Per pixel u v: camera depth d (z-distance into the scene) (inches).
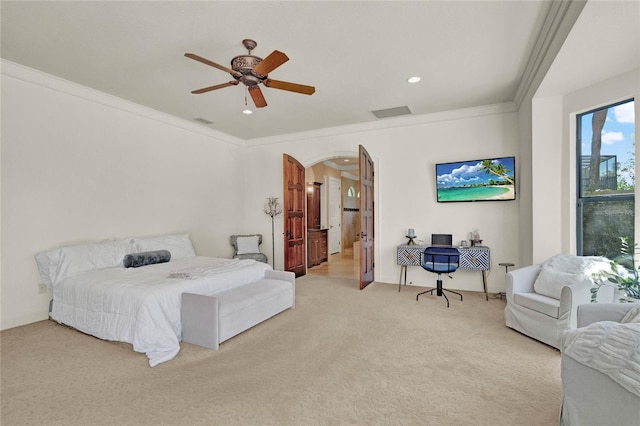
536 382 86.0
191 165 211.3
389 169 207.3
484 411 73.8
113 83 146.2
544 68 116.0
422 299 169.5
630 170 112.5
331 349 107.7
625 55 100.7
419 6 92.0
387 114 194.7
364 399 78.8
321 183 341.1
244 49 116.0
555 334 103.9
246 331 124.3
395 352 105.0
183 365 96.7
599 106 121.7
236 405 76.5
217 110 184.4
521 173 168.7
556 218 137.9
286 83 111.3
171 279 121.2
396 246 206.7
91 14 94.8
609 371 53.5
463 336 118.0
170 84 146.9
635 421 50.6
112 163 164.2
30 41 110.2
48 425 69.7
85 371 93.0
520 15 96.5
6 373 92.0
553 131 137.6
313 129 228.8
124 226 170.1
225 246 239.6
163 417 72.3
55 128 141.5
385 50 117.6
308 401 78.1
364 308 153.7
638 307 68.8
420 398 79.0
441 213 193.8
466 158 186.7
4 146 126.4
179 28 102.6
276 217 249.0
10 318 127.8
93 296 116.6
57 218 142.5
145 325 102.9
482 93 162.1
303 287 199.5
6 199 127.1
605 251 120.6
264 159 252.7
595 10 79.1
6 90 126.6
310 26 101.8
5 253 126.8
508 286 127.0
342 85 149.6
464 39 110.4
